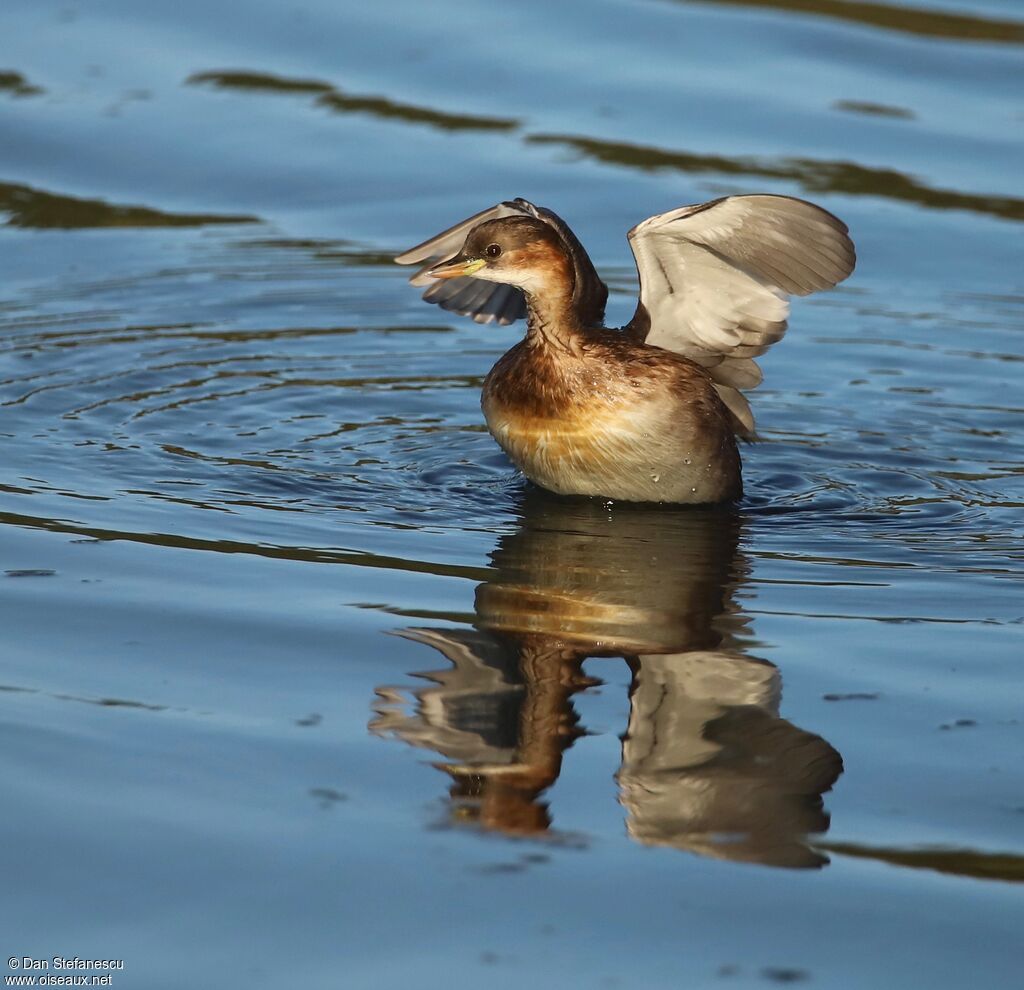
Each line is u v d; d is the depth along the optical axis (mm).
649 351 11602
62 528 10312
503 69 19797
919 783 7316
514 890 6441
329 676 8281
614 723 7855
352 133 18328
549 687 8242
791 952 6074
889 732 7793
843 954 6066
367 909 6289
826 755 7570
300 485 11570
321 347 14938
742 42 20625
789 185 17188
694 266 11430
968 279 16062
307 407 13477
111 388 13523
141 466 11750
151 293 15711
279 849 6684
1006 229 16844
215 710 7863
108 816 6895
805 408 13719
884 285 16016
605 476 11609
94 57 19781
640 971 5941
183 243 16672
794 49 20484
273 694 8055
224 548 10109
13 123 18188
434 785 7230
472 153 17969
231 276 16109
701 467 11523
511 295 13352
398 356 14906
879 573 10062
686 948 6094
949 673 8469
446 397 13992
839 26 21141
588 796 7184
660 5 21656
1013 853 6754
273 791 7133
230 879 6469
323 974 5895
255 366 14336
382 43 20328
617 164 17672
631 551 10438
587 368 11453
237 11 21094
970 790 7254
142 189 17484
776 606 9438
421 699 8047
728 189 17031
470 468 12289
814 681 8367
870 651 8750
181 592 9320
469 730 7730
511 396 11734
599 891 6449
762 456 12727
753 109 18922
